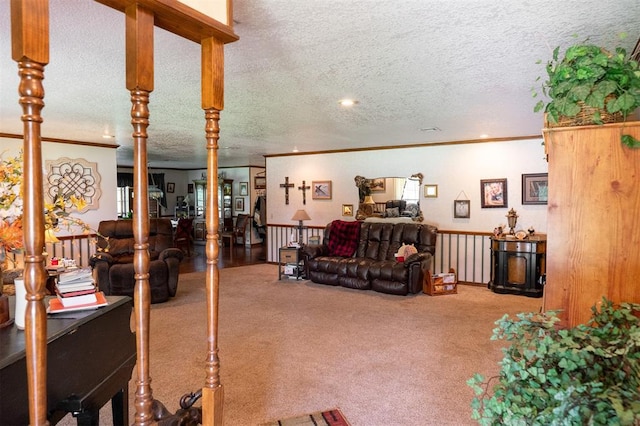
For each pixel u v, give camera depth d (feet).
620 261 4.90
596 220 4.98
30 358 3.36
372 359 10.71
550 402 3.74
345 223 21.77
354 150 23.57
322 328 13.26
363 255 20.57
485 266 20.01
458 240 20.66
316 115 14.11
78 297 5.71
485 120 14.99
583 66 4.85
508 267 18.01
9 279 6.89
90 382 5.36
